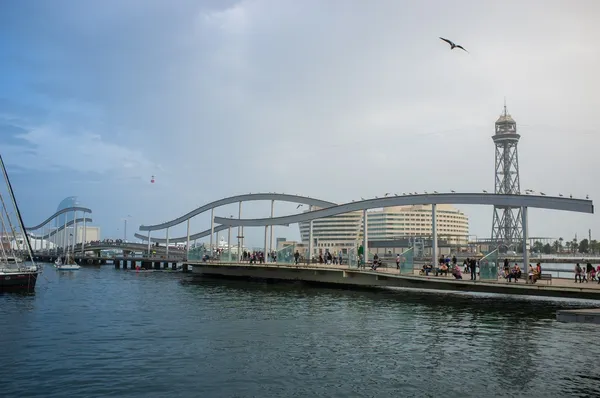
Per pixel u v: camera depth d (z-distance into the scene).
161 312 41.31
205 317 38.25
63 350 25.86
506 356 24.69
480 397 18.36
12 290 58.81
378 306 45.56
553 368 22.31
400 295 56.62
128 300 51.69
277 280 77.75
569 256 191.88
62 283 81.06
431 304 47.47
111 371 21.70
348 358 24.31
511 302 49.41
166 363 23.19
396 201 63.41
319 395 18.61
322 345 27.36
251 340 28.75
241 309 43.31
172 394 18.62
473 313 40.50
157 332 31.34
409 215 155.50
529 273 48.09
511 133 194.62
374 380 20.52
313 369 22.22
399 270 56.16
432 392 18.95
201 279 88.69
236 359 24.03
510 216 183.25
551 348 26.52
